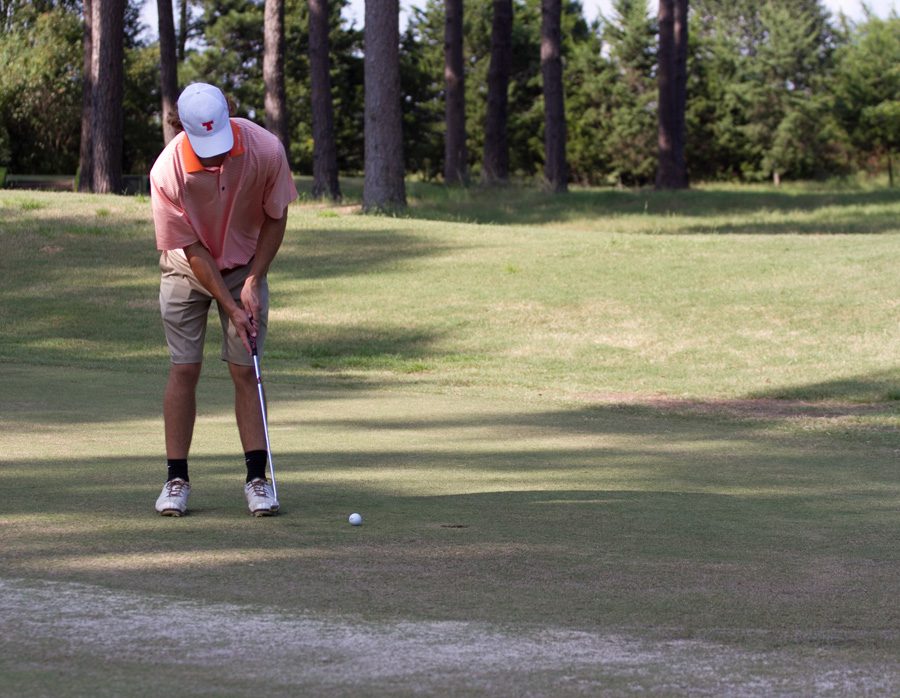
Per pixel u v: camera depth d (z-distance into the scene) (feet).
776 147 274.36
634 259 71.82
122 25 105.50
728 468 26.68
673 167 164.86
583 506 19.54
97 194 99.81
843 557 15.47
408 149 257.55
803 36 279.90
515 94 279.28
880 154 232.94
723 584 13.51
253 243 18.66
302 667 9.86
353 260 74.79
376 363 52.75
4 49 159.53
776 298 61.52
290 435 30.22
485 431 32.40
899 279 63.05
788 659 10.50
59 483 20.83
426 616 11.59
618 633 11.19
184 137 17.63
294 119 248.93
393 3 95.61
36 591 12.26
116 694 9.11
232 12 239.91
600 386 47.29
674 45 168.14
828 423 37.45
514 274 69.77
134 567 13.53
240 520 17.15
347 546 15.11
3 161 160.04
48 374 44.04
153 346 56.44
